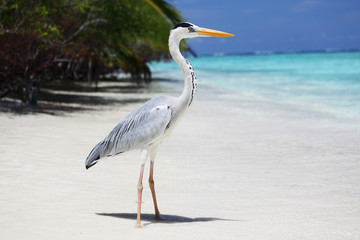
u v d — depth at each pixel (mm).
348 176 7699
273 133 12141
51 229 4695
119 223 5039
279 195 6496
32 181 6551
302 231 4883
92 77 27047
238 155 9320
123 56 27547
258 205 5980
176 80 37188
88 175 7172
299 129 12898
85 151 8773
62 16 17672
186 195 6426
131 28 21078
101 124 12203
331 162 8789
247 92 25984
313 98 22562
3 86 14977
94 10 18922
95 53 24109
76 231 4672
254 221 5266
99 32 20578
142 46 36031
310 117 15500
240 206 5930
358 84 31641
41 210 5324
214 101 20406
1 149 8320
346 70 50094
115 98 20141
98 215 5297
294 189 6840
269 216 5469
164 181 7156
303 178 7543
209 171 7910
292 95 24203
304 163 8688
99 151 5422
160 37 21609
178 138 11062
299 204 6027
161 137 5285
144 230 4824
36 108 14562
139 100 19484
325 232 4852
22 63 14484
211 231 4848
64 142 9422
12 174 6820
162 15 20719
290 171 8031
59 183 6574
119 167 7887
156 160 8656
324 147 10312
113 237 4539
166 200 6152
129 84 30328
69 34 18016
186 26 5543
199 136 11438
